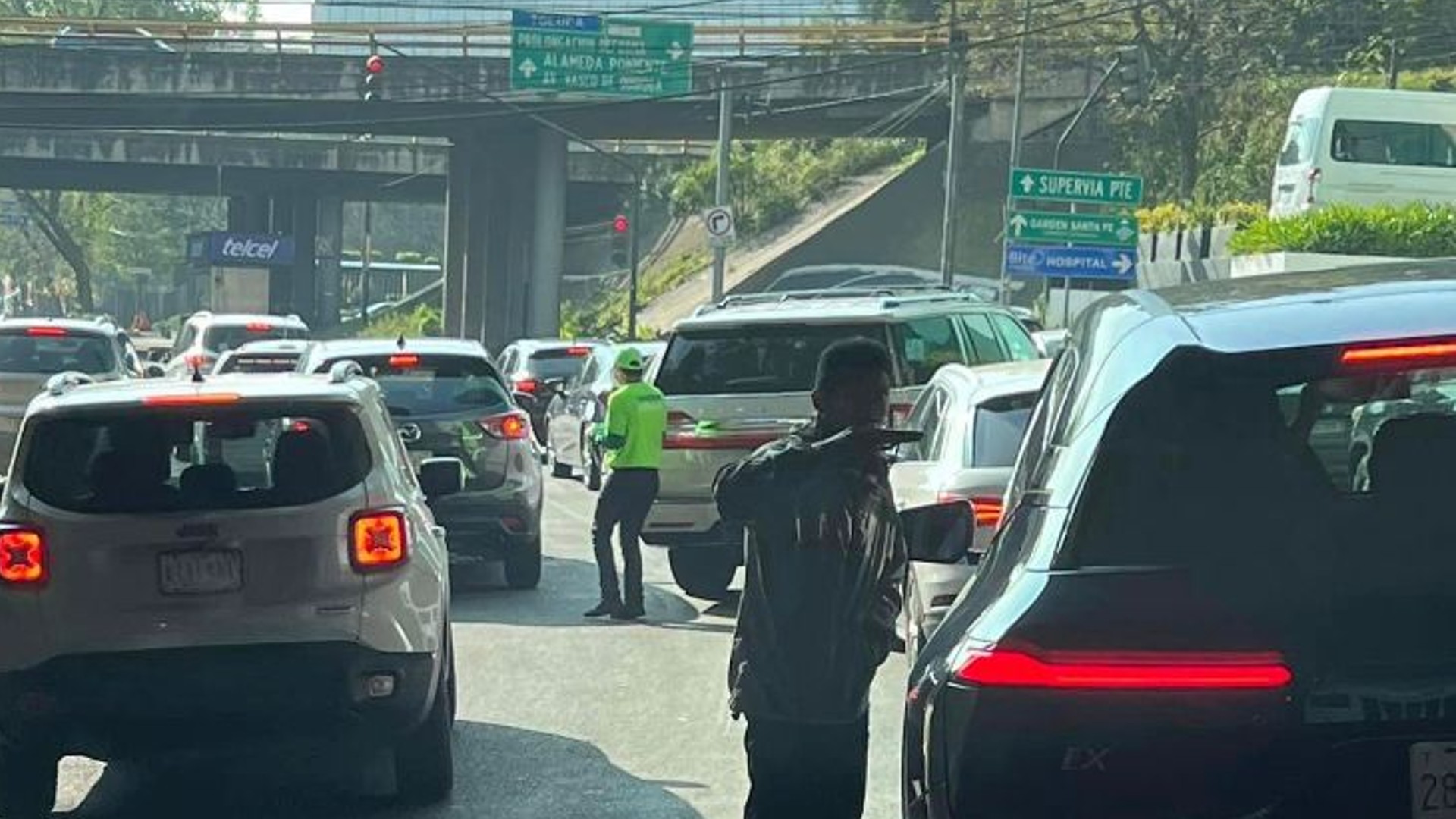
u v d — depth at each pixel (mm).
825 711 5727
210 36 64500
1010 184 37156
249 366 22781
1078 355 4512
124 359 20578
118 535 7586
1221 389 3855
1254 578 3623
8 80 56844
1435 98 33844
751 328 14414
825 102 55938
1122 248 37219
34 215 100625
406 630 7820
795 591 5754
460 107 56719
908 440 5871
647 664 11859
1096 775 3561
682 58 44156
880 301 15219
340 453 7895
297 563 7676
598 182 78438
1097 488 3828
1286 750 3484
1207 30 51188
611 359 25844
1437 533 3662
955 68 40938
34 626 7574
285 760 9422
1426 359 3744
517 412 15188
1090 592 3664
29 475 7738
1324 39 51531
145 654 7574
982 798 3637
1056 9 54000
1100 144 57469
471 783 8766
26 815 7965
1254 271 31156
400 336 16172
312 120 58188
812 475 5773
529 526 15086
